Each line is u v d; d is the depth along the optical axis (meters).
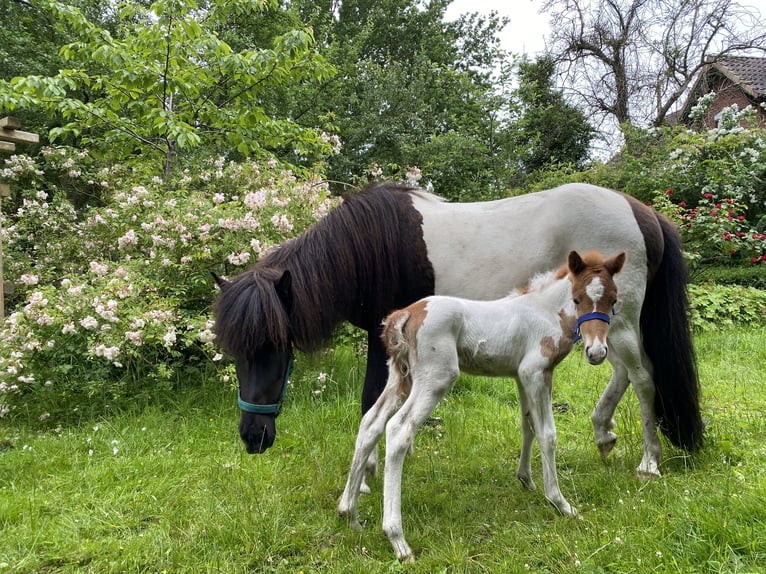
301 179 5.73
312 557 2.22
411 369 2.41
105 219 4.86
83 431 3.68
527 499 2.70
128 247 4.46
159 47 5.10
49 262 5.23
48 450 3.34
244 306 2.43
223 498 2.70
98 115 5.23
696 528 1.99
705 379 4.66
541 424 2.47
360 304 3.04
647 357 3.06
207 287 4.55
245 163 5.40
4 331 3.91
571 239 2.95
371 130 12.02
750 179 8.90
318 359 2.95
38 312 3.88
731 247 7.84
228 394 4.27
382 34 16.92
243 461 3.17
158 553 2.21
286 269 2.61
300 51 5.44
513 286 2.96
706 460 2.94
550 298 2.50
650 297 3.07
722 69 14.34
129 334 3.75
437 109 14.12
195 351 4.77
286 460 3.21
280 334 2.42
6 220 5.56
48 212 5.62
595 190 3.04
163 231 4.38
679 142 10.34
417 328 2.38
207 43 5.14
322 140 6.14
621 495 2.52
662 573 1.77
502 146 11.23
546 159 18.00
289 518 2.52
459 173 10.70
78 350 4.11
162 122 4.85
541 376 2.45
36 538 2.31
